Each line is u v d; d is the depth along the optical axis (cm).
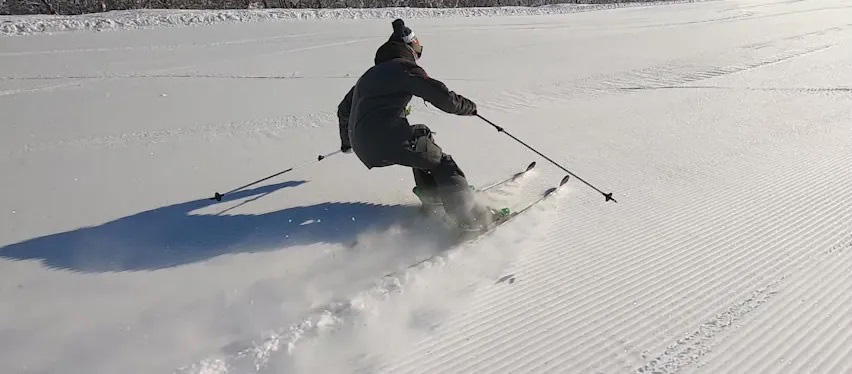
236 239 395
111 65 1181
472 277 338
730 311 294
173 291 328
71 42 1514
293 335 281
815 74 980
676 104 790
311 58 1273
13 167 555
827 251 353
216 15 2028
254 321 296
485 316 299
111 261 365
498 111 781
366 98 372
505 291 323
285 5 2595
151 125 723
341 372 258
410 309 306
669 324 286
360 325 291
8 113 792
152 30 1777
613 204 441
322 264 358
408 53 386
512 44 1495
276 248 380
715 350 264
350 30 1800
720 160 539
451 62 1222
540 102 834
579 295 316
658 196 455
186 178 520
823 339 268
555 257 361
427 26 1972
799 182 474
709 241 374
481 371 257
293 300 316
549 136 643
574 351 268
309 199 466
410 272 338
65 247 383
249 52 1362
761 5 2722
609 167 530
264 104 839
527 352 269
